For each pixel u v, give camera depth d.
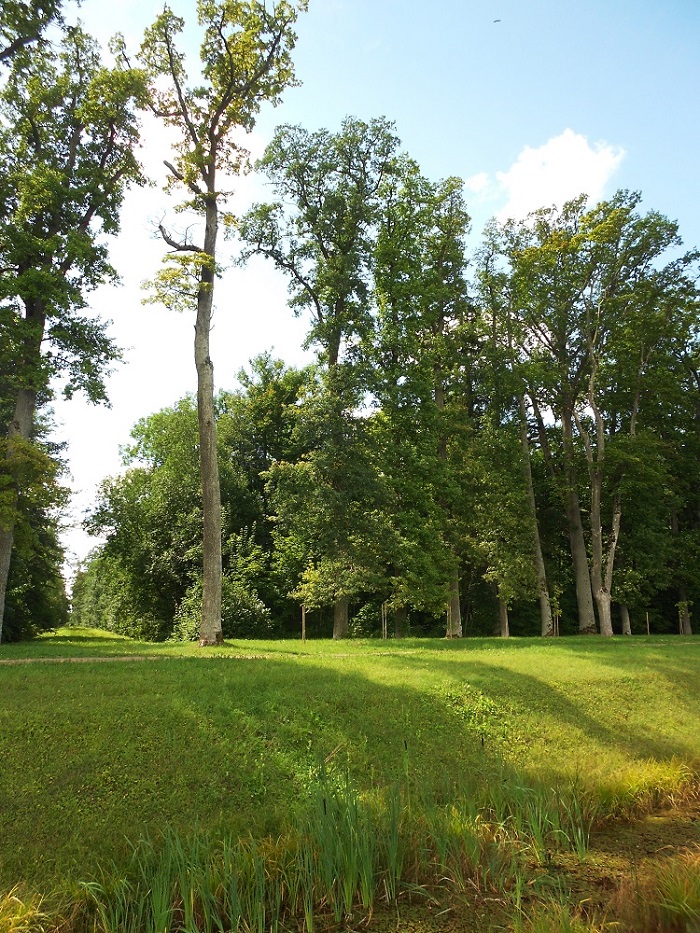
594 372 32.56
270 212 27.58
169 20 20.70
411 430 27.77
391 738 10.16
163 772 8.09
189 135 21.92
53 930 5.12
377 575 24.64
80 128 23.47
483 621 40.81
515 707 12.18
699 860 6.12
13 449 19.44
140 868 5.68
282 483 25.23
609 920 5.41
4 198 21.69
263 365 45.97
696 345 38.66
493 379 31.80
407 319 28.33
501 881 6.12
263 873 5.59
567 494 34.56
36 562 34.97
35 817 6.90
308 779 8.56
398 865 6.21
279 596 37.03
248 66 21.06
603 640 25.06
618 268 32.19
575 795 8.09
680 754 10.91
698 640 26.56
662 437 39.03
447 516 28.69
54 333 21.50
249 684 11.22
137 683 10.80
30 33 21.20
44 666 12.80
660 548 35.41
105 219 23.61
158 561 37.22
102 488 38.72
